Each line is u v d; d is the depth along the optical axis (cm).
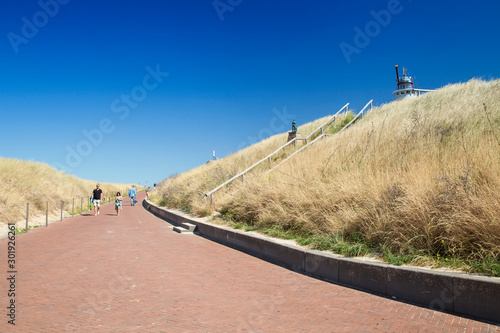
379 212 724
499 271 449
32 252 918
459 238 543
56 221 1869
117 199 2434
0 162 2284
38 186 2252
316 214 888
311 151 1580
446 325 402
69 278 643
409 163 916
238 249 988
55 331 388
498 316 402
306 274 694
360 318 435
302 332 392
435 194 636
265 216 1066
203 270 722
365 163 1066
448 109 1357
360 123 2020
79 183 3744
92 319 430
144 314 452
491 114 1114
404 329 393
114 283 611
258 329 402
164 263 788
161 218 2081
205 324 417
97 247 1004
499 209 518
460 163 729
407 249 604
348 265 610
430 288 476
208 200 1652
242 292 562
